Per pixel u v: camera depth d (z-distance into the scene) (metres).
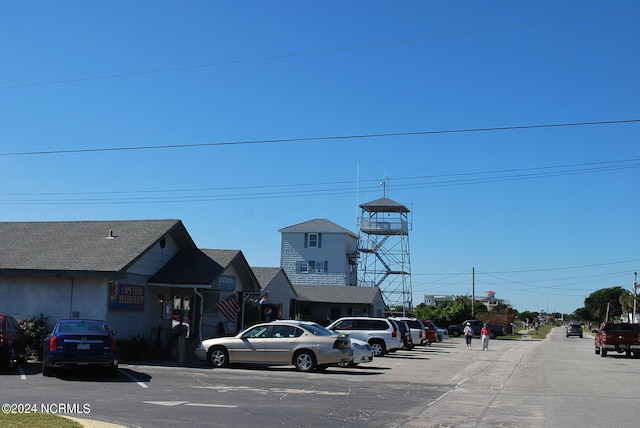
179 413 11.87
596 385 19.12
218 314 30.36
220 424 10.91
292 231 65.50
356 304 54.28
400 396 15.58
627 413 13.36
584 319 161.50
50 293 23.86
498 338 68.19
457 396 15.98
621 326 35.25
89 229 27.69
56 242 26.27
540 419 12.40
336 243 64.56
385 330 31.95
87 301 23.48
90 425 9.88
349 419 11.86
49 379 16.75
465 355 35.12
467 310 77.88
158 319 26.84
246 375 19.20
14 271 23.53
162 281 25.95
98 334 17.48
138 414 11.62
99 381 16.61
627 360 31.77
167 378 17.75
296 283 63.91
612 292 144.50
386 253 64.81
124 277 23.06
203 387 15.95
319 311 56.03
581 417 12.71
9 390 14.33
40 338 22.75
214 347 21.67
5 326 19.66
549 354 37.22
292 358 21.00
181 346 22.12
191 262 27.42
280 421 11.41
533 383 19.67
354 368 23.67
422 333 39.12
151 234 26.22
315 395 15.08
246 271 30.55
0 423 9.45
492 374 23.09
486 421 12.05
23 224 29.11
